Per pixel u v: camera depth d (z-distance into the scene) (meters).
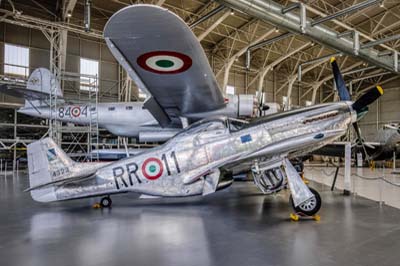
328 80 22.47
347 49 11.71
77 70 13.16
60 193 4.47
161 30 3.67
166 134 9.05
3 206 4.86
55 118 8.53
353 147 11.02
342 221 3.83
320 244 2.90
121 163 4.50
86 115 9.27
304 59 18.64
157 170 4.40
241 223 3.75
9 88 7.72
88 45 13.53
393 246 2.83
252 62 18.75
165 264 2.42
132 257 2.58
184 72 4.98
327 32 10.84
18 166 12.25
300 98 22.03
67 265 2.41
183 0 12.07
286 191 6.39
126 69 4.80
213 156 4.34
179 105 6.78
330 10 13.35
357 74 21.36
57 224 3.71
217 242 2.98
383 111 21.98
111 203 4.92
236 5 8.56
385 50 16.80
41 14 12.35
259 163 4.16
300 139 4.02
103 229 3.47
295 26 9.74
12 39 11.80
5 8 11.62
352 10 9.53
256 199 5.53
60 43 11.01
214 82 5.57
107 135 11.98
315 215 4.04
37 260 2.52
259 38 14.39
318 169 14.41
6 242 3.00
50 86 8.84
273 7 9.18
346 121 4.43
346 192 6.15
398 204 5.09
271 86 20.28
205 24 13.82
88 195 4.46
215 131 4.43
